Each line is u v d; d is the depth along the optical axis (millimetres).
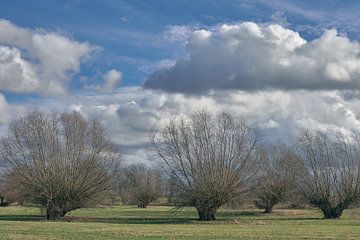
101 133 66375
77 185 63781
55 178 63062
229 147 60344
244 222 53938
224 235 33656
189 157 59594
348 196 62219
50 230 37688
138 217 67188
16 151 62938
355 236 32812
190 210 83750
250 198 61719
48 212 63156
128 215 73438
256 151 62219
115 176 68312
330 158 63594
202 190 58594
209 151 59906
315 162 63750
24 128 63156
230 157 60219
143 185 112562
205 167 59469
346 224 48781
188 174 59438
